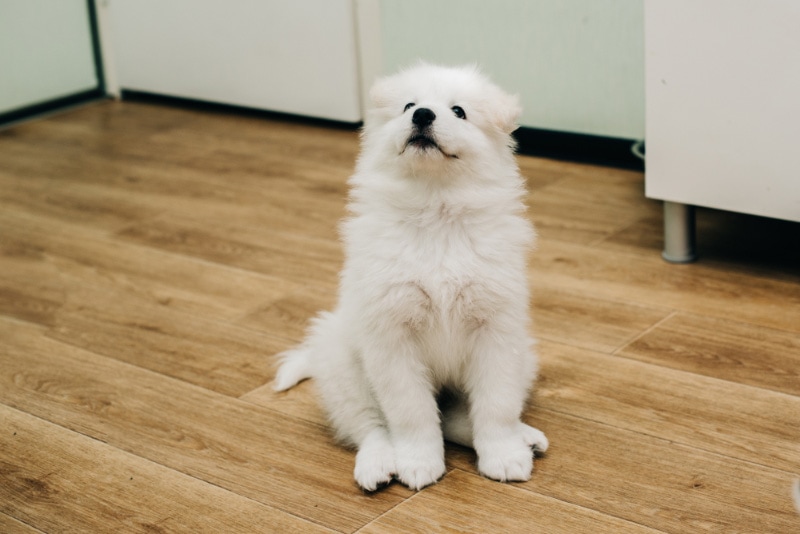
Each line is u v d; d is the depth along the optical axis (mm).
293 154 3098
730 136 1975
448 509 1385
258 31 3348
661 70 2010
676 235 2172
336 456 1539
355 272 1467
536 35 2805
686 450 1504
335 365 1542
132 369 1852
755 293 2023
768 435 1534
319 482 1468
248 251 2398
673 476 1438
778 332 1858
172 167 3041
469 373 1496
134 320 2062
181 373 1830
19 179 2994
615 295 2057
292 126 3387
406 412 1451
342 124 3316
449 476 1470
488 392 1460
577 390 1698
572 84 2812
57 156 3197
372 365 1451
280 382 1742
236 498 1434
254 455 1549
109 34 3730
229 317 2061
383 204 1487
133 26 3656
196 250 2420
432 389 1519
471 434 1527
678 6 1938
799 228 2328
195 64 3570
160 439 1604
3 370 1863
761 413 1596
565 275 2166
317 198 2717
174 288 2213
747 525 1320
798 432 1538
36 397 1757
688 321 1925
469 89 1512
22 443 1605
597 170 2803
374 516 1376
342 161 3006
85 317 2084
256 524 1370
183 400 1729
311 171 2934
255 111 3521
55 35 3629
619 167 2811
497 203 1479
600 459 1491
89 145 3297
